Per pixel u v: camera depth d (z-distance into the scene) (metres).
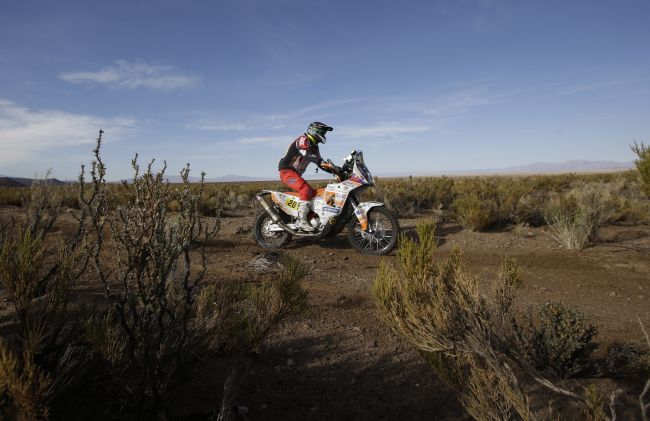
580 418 1.74
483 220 8.88
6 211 10.51
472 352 2.27
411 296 2.55
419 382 2.85
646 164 11.43
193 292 4.03
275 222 7.45
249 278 5.23
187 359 2.40
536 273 5.76
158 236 2.04
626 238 7.89
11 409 1.54
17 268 1.95
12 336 2.55
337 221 7.12
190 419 2.28
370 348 3.37
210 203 12.27
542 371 2.88
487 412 2.06
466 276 2.52
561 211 8.61
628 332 3.58
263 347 3.33
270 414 2.46
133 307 2.04
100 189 1.98
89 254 2.36
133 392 2.13
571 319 2.88
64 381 1.98
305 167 7.53
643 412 1.60
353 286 5.14
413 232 8.28
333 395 2.70
